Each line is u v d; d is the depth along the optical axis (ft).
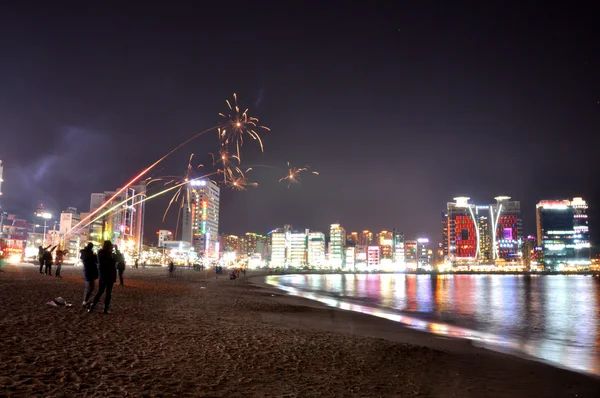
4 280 89.45
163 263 642.63
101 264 49.62
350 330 61.67
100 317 47.57
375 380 30.86
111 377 25.96
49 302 52.54
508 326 88.89
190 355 33.63
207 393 24.80
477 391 30.50
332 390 27.43
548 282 546.26
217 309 71.41
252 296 118.93
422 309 125.29
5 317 42.27
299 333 50.34
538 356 53.36
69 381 24.49
